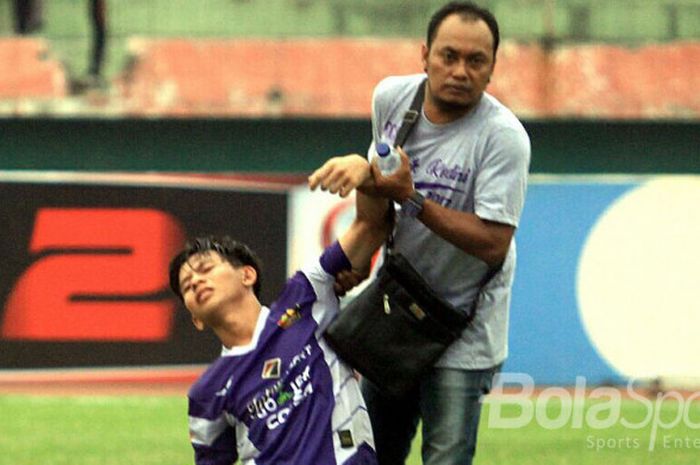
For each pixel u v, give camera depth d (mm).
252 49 62750
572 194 44906
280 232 45719
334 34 63219
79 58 62000
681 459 31844
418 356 17344
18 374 44469
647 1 63500
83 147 61281
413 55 62938
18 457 33031
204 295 16703
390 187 16328
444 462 17938
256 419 16719
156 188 45219
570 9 63406
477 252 17078
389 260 17359
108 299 44812
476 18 16906
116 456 33156
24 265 44688
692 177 45031
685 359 44750
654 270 44938
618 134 62531
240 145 61750
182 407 40406
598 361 44656
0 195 44625
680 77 62969
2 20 62344
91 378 44594
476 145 17328
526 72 62625
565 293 44781
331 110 61688
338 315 17297
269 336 16844
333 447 16625
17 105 60719
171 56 62406
